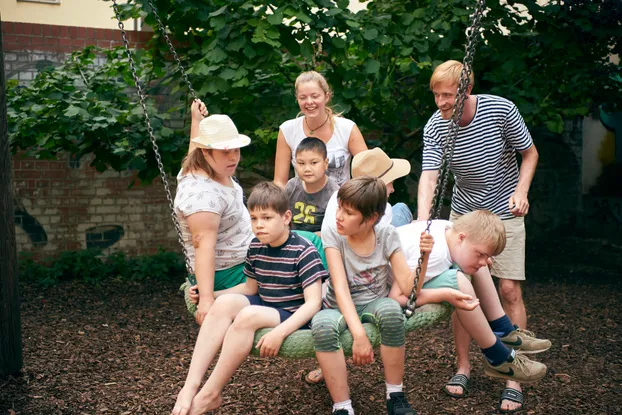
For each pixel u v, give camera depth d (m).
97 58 7.90
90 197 8.13
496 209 3.88
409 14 6.40
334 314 2.93
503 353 3.27
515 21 6.99
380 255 3.05
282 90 6.73
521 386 4.26
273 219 2.97
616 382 4.36
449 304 3.07
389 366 2.97
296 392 4.18
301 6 5.66
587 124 11.20
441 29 6.37
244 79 5.64
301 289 3.07
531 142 3.81
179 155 6.60
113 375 4.57
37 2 8.55
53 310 6.53
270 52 5.71
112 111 6.36
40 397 4.09
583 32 6.91
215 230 3.07
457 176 3.92
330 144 3.96
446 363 4.77
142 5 5.70
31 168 7.84
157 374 4.61
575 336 5.59
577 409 3.86
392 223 3.74
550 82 6.87
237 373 4.55
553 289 7.52
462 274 3.13
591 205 11.29
